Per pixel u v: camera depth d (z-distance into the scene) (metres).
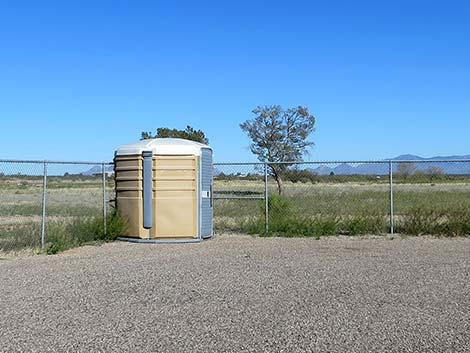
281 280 10.59
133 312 8.33
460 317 7.91
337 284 10.20
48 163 15.53
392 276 10.93
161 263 12.73
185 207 16.48
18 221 21.38
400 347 6.65
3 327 7.57
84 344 6.85
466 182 29.38
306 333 7.22
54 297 9.34
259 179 25.62
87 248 15.41
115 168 17.23
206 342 6.90
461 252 14.05
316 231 17.62
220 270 11.73
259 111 44.91
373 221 17.86
